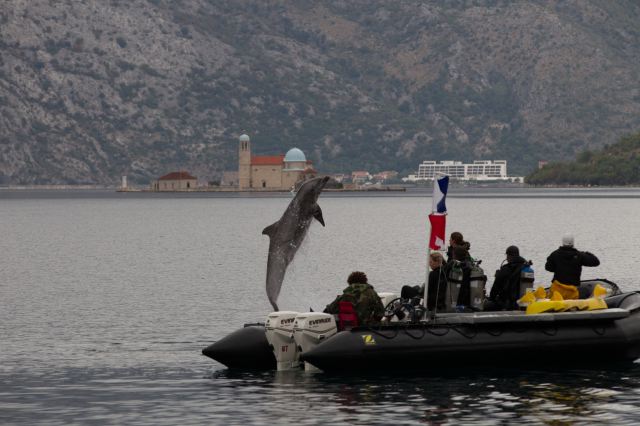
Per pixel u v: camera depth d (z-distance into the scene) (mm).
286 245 44188
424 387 41062
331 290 80500
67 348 51625
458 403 38188
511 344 43781
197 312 66312
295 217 44031
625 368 45094
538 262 108062
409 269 99875
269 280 44125
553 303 45062
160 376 44094
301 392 40344
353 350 42094
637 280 84688
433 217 45812
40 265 109938
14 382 42906
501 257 115188
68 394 40469
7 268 105688
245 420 35875
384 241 151750
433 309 46000
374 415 36375
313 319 43344
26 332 57406
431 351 42781
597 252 120625
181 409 37688
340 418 35969
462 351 43156
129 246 146250
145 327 59344
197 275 95688
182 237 171875
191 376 44031
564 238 47062
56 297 76188
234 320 62281
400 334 42812
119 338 55000
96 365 46719
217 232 190375
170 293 78688
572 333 44625
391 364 42531
